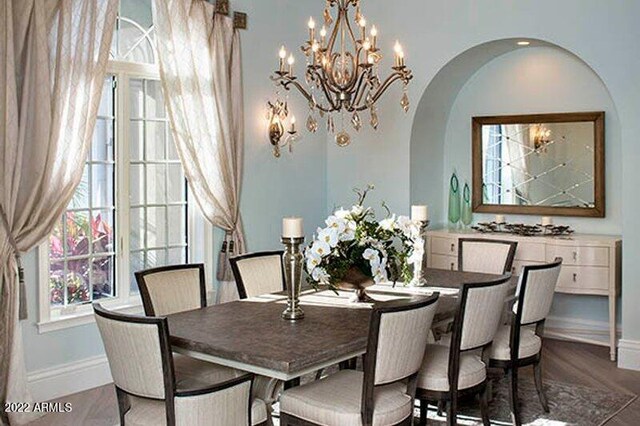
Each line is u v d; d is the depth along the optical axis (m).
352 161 6.51
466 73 6.38
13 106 4.07
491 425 4.06
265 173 5.99
